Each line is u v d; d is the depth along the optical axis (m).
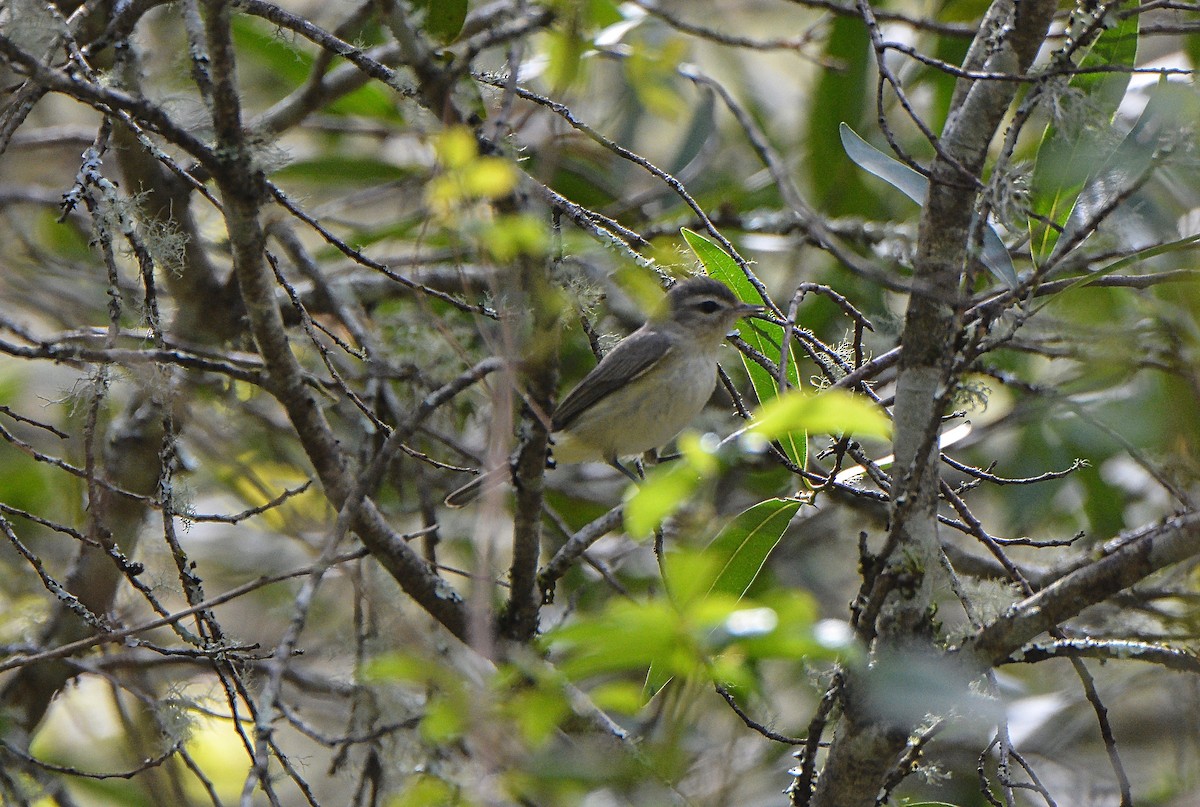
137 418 12.16
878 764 7.36
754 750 10.28
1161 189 9.41
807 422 4.96
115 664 10.75
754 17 20.14
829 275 14.70
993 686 7.75
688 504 13.09
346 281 13.55
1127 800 7.52
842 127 9.05
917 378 7.63
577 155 15.60
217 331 13.23
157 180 12.25
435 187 7.10
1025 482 9.16
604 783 6.11
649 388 12.23
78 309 14.68
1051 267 6.85
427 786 7.18
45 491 14.48
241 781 13.46
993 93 7.61
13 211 16.39
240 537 16.42
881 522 13.71
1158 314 9.99
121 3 9.30
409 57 7.02
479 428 12.84
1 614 12.88
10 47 6.78
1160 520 7.56
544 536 14.64
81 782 12.34
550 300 7.00
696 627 5.14
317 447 8.14
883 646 7.37
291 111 11.86
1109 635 10.69
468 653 9.43
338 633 13.02
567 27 8.26
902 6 17.83
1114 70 7.10
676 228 14.55
